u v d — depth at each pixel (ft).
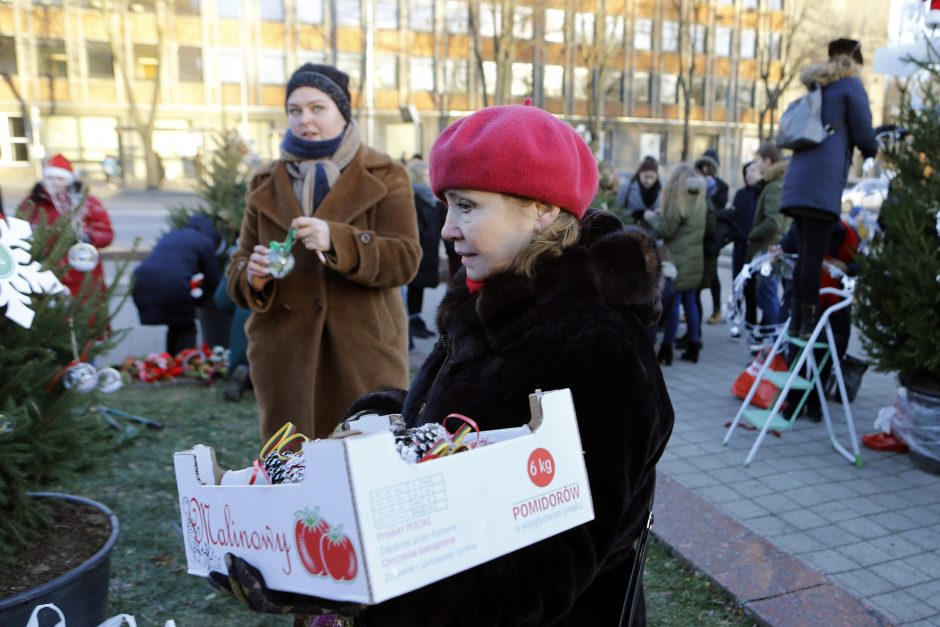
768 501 12.59
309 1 119.24
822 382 16.58
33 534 8.05
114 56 102.94
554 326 3.92
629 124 138.41
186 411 17.02
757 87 145.28
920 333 13.08
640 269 4.09
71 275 15.01
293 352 9.39
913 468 13.97
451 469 3.13
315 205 9.41
